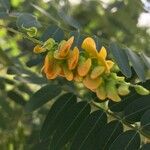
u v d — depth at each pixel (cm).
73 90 54
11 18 50
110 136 48
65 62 37
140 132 47
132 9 74
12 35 70
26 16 46
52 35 47
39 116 67
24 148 63
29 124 67
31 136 64
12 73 61
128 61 46
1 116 64
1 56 62
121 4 75
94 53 37
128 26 75
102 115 48
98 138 48
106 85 38
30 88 66
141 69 46
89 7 79
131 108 48
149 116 47
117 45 47
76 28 52
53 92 54
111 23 76
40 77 59
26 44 70
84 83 37
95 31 76
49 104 68
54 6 65
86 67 36
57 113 50
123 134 47
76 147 48
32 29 42
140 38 75
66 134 49
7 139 64
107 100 49
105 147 47
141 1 73
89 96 50
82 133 48
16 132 64
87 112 49
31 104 54
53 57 37
